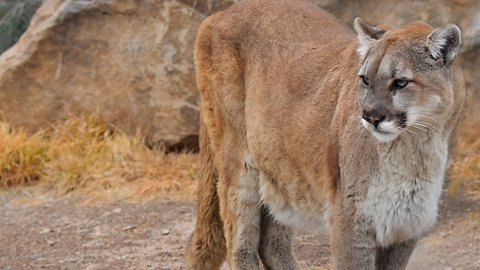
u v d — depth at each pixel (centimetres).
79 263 1273
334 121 927
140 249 1316
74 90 1683
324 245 1287
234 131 1081
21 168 1605
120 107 1664
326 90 959
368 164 874
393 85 846
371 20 1537
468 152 1470
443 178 902
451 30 844
